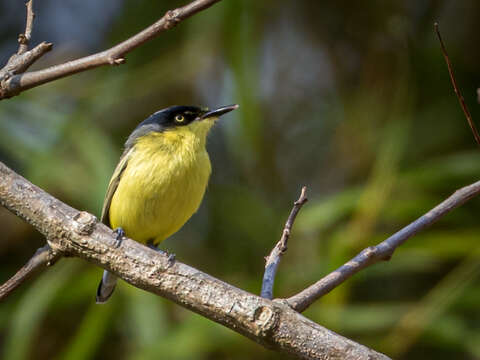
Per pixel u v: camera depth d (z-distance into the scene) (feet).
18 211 18.94
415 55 43.21
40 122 38.86
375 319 34.78
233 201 43.70
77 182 37.27
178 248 42.16
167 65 42.78
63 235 18.48
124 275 18.01
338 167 44.86
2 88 18.99
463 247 34.78
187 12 17.48
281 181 44.93
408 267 38.27
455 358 39.73
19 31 49.06
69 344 40.40
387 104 43.60
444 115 43.29
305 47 46.88
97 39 48.75
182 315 38.34
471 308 36.73
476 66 44.78
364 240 34.40
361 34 46.06
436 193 39.73
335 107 46.32
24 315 35.14
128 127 43.75
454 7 45.93
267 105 44.98
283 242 19.43
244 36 39.50
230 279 40.86
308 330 16.40
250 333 16.69
